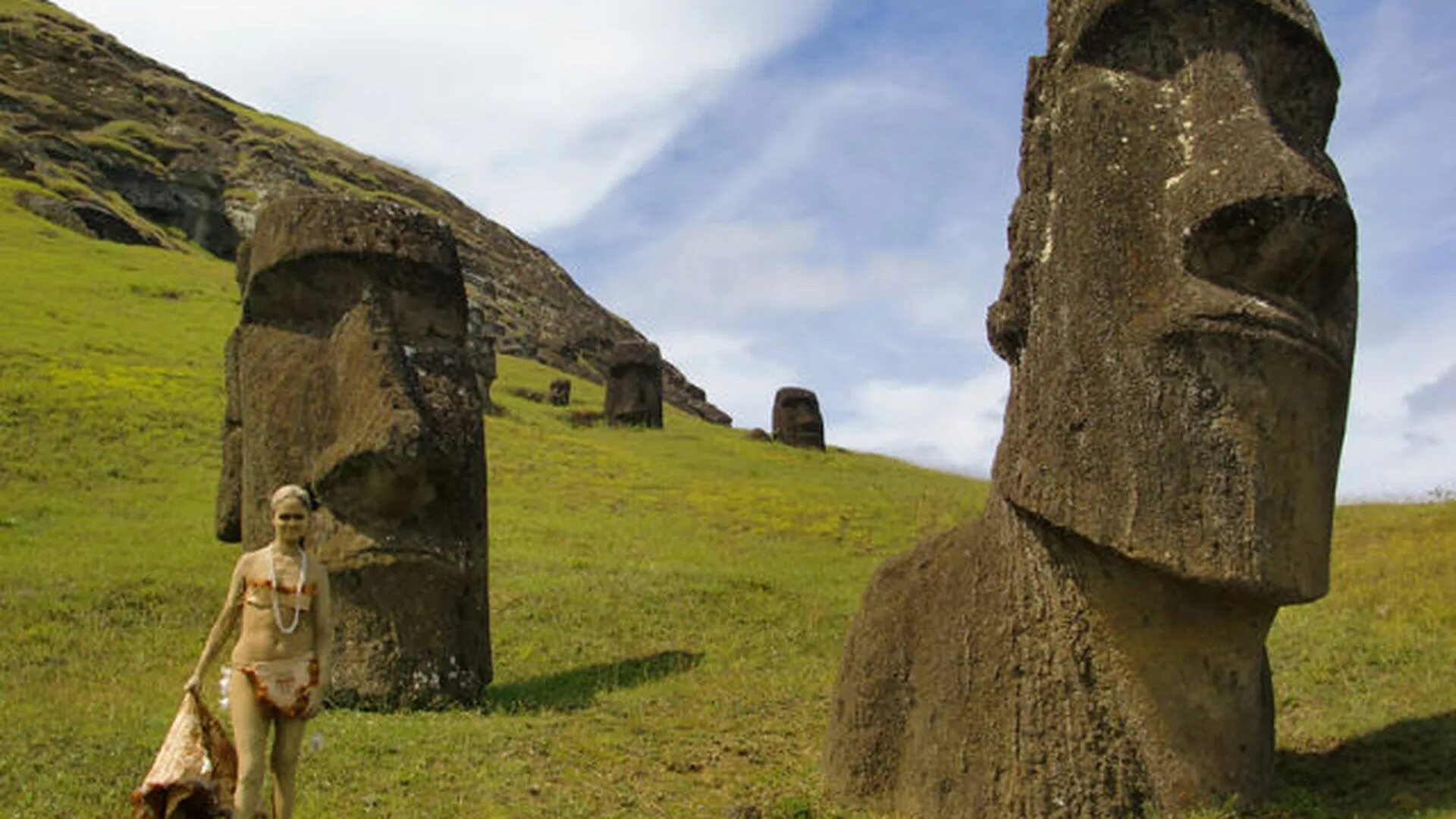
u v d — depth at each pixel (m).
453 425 11.14
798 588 16.72
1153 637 7.34
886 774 8.15
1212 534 7.00
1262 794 7.55
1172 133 7.50
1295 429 7.11
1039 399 7.65
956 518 25.75
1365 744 8.45
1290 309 7.12
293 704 6.78
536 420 37.97
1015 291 8.05
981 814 7.51
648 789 8.46
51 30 78.38
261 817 6.62
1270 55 7.62
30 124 63.44
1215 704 7.42
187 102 79.56
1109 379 7.34
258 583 6.87
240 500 12.62
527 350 65.75
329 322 11.30
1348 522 17.64
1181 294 7.15
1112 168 7.56
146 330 32.78
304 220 11.30
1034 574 7.70
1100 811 7.21
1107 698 7.39
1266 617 7.46
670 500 25.70
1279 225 6.92
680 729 10.09
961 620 8.00
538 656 13.04
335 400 11.05
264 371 11.25
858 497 28.64
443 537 11.02
